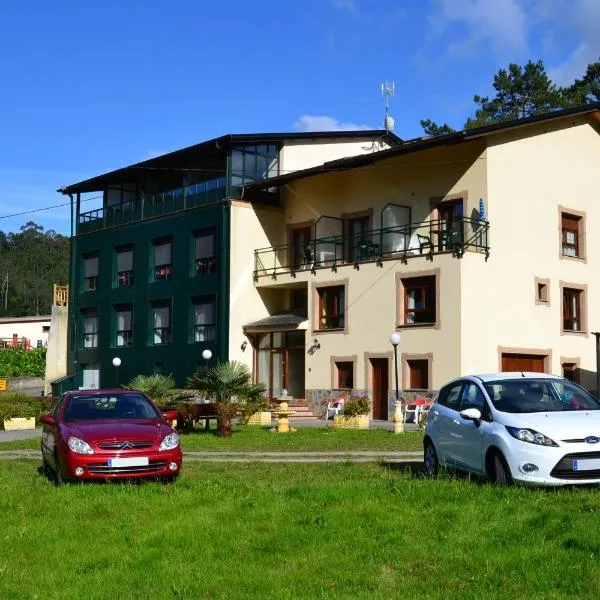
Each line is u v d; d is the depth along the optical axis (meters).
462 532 7.86
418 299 28.50
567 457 9.78
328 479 12.19
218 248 34.56
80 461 11.97
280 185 34.53
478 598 6.12
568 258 30.38
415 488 10.01
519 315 28.39
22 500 10.73
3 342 60.75
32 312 105.31
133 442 12.22
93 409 13.51
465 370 26.62
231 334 33.88
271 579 6.84
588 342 30.77
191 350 35.47
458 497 9.38
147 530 8.67
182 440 21.30
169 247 37.47
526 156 29.23
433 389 27.38
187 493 10.55
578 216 31.05
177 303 36.44
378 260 29.73
